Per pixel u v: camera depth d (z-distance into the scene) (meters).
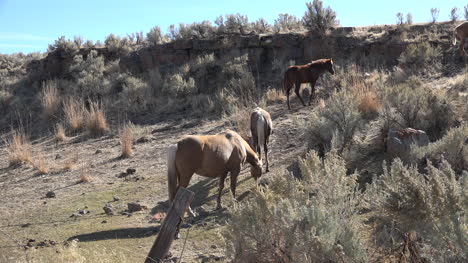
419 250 4.52
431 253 4.12
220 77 20.81
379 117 11.45
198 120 17.72
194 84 20.95
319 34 21.17
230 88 19.50
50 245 7.76
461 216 4.31
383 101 11.50
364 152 10.48
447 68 16.73
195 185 10.74
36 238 8.31
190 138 8.34
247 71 20.47
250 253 4.85
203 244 7.32
